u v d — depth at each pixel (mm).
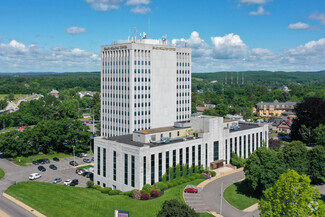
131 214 76062
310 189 60344
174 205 60719
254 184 85625
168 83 167500
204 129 113375
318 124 158750
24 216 77250
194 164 107125
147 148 90875
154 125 163125
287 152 100000
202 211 78125
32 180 108500
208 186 96688
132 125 154250
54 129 144625
